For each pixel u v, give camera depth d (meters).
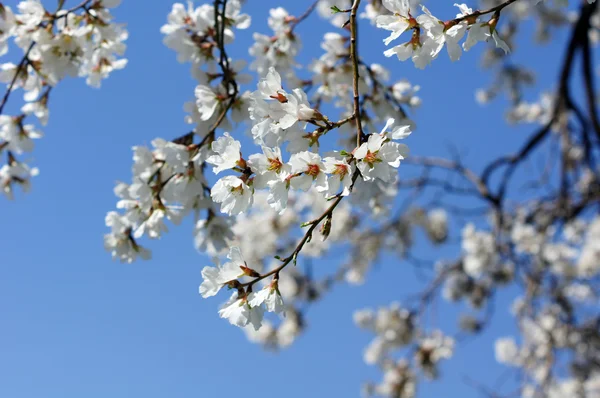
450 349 7.72
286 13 4.01
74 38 3.51
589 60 7.10
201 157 3.20
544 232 7.80
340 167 2.03
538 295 7.89
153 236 3.28
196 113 3.42
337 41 3.88
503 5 2.18
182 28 3.64
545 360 7.35
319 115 2.12
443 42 2.21
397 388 7.95
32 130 3.88
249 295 2.19
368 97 3.75
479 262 7.85
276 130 2.10
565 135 7.42
